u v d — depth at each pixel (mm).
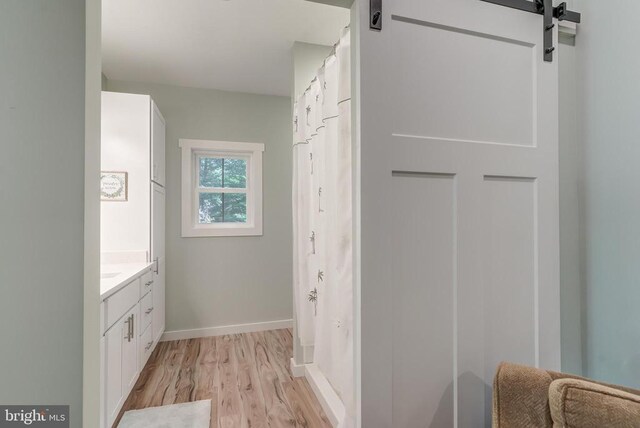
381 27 999
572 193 1318
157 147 2766
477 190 1128
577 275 1315
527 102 1205
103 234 2482
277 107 3543
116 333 1696
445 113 1086
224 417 1916
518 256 1190
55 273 781
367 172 981
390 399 1000
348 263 1431
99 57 910
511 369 833
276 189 3545
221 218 3512
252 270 3449
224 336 3275
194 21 2143
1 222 726
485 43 1141
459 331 1097
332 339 1785
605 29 1202
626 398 658
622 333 1162
